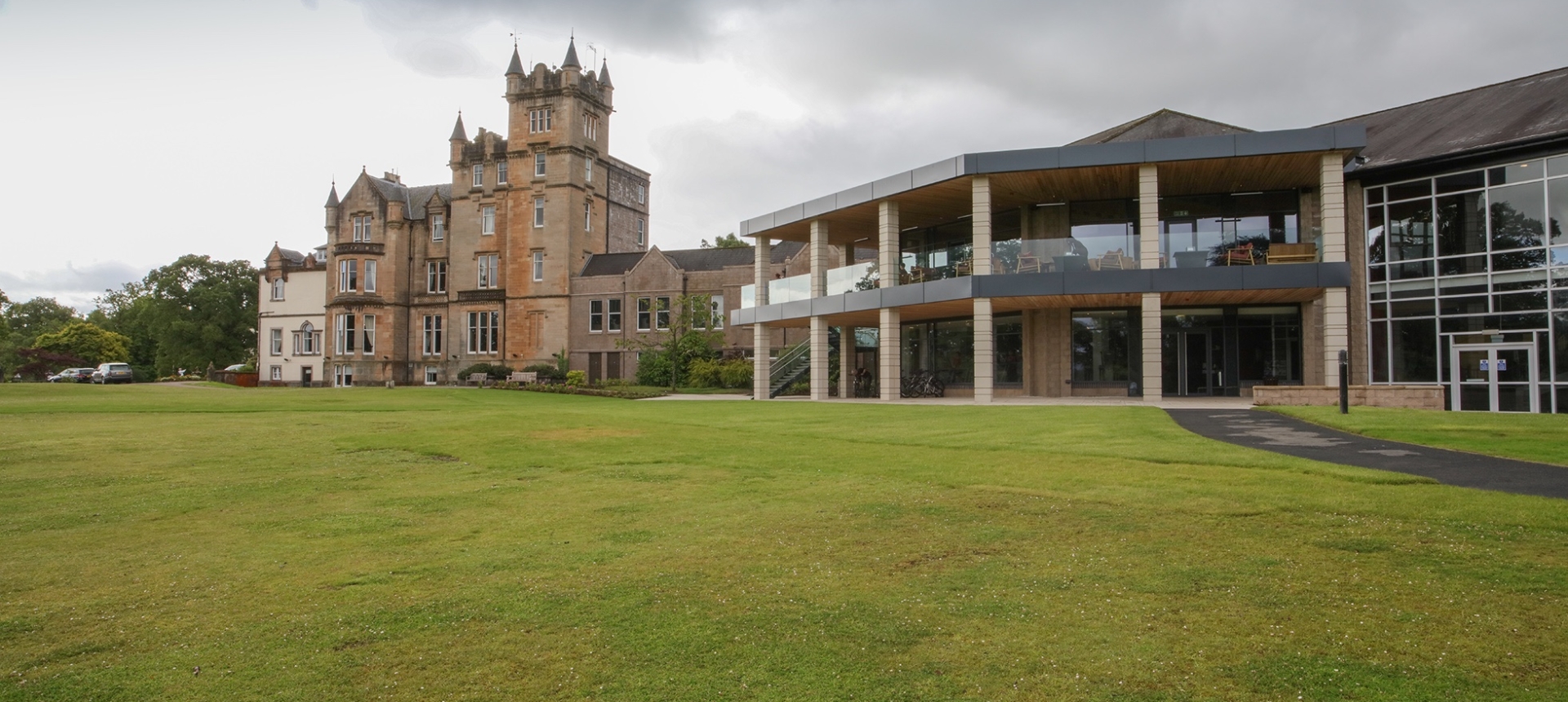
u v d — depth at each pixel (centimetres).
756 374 3578
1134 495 943
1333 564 679
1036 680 485
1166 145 2419
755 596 631
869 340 3994
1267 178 2644
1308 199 2753
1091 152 2480
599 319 5506
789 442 1511
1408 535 749
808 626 570
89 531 872
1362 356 2772
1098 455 1236
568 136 5609
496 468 1261
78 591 666
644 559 733
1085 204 2962
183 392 3300
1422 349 2644
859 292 3036
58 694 481
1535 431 1398
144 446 1519
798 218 3303
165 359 8369
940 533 809
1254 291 2472
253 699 474
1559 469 1056
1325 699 456
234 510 968
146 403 2572
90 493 1075
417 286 6231
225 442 1566
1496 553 689
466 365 5841
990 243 2627
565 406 2769
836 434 1627
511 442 1547
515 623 582
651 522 879
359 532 855
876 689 476
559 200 5603
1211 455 1202
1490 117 2669
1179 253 2608
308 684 492
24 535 855
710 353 4897
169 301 8044
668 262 5294
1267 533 774
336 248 6206
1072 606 600
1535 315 2416
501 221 5862
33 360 6512
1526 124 2489
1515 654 505
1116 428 1589
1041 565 696
